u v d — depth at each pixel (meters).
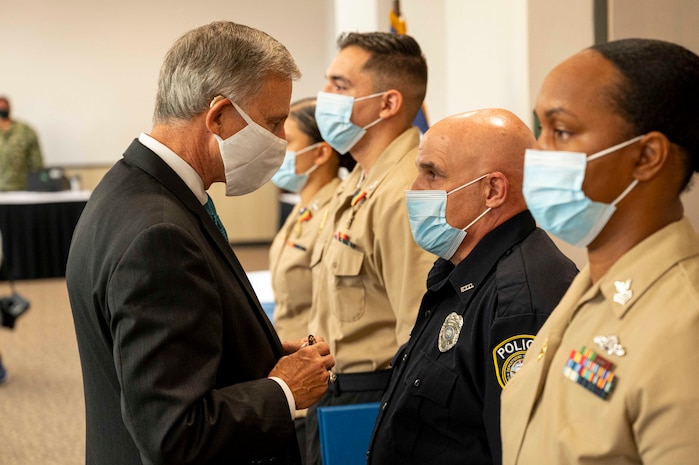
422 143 1.69
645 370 0.96
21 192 8.65
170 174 1.50
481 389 1.51
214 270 1.45
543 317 1.44
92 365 1.48
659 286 1.02
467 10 3.44
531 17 2.86
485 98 3.29
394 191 2.11
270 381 1.47
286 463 1.54
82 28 9.70
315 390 1.52
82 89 9.77
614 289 1.05
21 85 9.65
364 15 4.43
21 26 9.58
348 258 2.18
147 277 1.33
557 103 1.08
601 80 1.05
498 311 1.48
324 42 10.24
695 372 0.94
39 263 8.25
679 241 1.04
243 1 10.04
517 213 1.63
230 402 1.39
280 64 1.56
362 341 2.21
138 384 1.31
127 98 9.88
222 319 1.44
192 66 1.51
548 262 1.54
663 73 1.03
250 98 1.53
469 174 1.63
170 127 1.53
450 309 1.62
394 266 2.06
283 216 9.55
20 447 4.14
